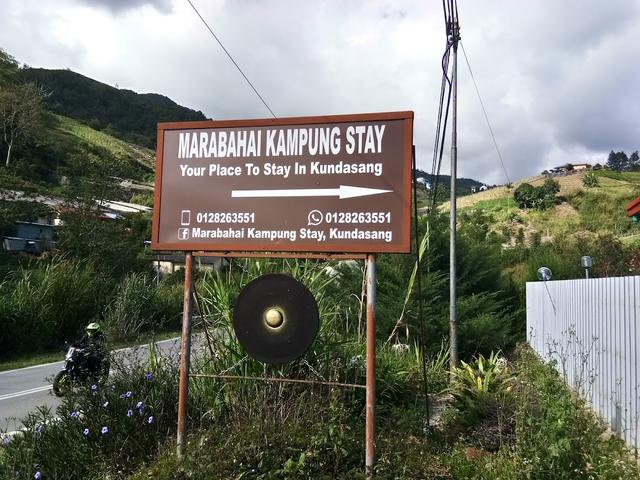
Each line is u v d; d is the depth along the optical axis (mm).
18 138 70000
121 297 18469
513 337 13898
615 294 6312
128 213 42281
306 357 5773
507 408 5465
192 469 3965
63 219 25719
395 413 5812
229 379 5551
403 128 4656
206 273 6789
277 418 4816
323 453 4129
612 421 6266
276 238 4848
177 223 5117
